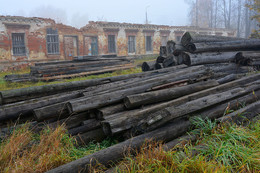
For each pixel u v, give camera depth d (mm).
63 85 3777
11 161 2158
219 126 2641
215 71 5484
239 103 3287
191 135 2564
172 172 1980
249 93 3594
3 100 3141
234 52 6156
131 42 19859
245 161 2078
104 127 2568
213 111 2988
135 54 20031
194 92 3500
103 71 9820
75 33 16734
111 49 18750
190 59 5312
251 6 12172
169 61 5941
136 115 2641
